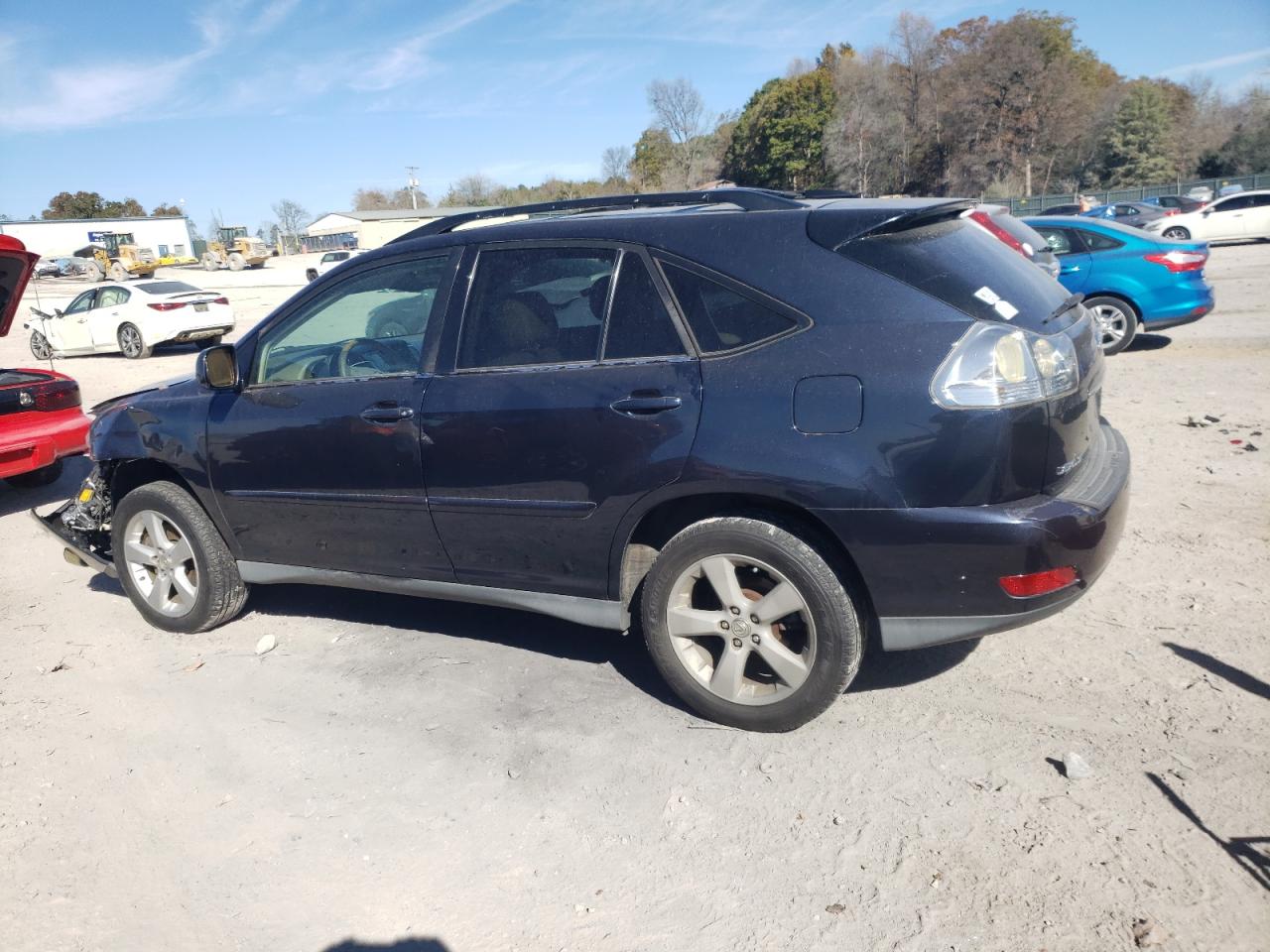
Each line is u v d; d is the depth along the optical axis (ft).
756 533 10.55
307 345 13.96
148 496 15.23
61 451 24.11
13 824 10.55
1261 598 13.91
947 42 222.89
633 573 11.74
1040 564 9.64
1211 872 8.54
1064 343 10.19
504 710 12.34
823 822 9.68
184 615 15.34
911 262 10.18
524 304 11.93
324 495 13.42
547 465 11.49
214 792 10.96
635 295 11.19
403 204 360.48
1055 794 9.78
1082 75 238.68
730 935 8.29
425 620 15.46
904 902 8.50
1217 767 10.03
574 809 10.20
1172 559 15.61
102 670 14.37
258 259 200.64
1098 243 35.29
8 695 13.69
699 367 10.63
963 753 10.65
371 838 9.95
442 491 12.35
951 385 9.52
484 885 9.15
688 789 10.39
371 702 12.80
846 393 9.87
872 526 9.87
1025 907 8.31
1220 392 27.81
